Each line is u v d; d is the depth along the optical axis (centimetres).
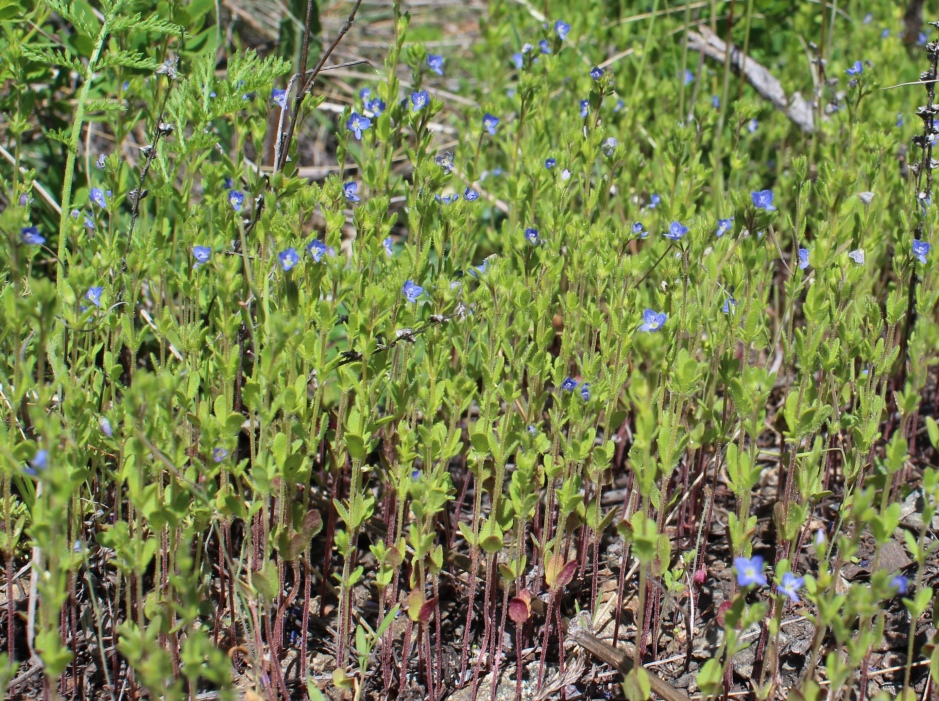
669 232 51
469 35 97
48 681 44
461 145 63
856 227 53
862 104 62
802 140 65
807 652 48
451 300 48
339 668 47
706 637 49
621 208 59
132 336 48
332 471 51
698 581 49
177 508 45
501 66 68
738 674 48
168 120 54
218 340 49
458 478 54
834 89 66
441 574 51
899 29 68
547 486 49
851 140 58
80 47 58
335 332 56
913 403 45
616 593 50
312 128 77
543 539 48
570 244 53
